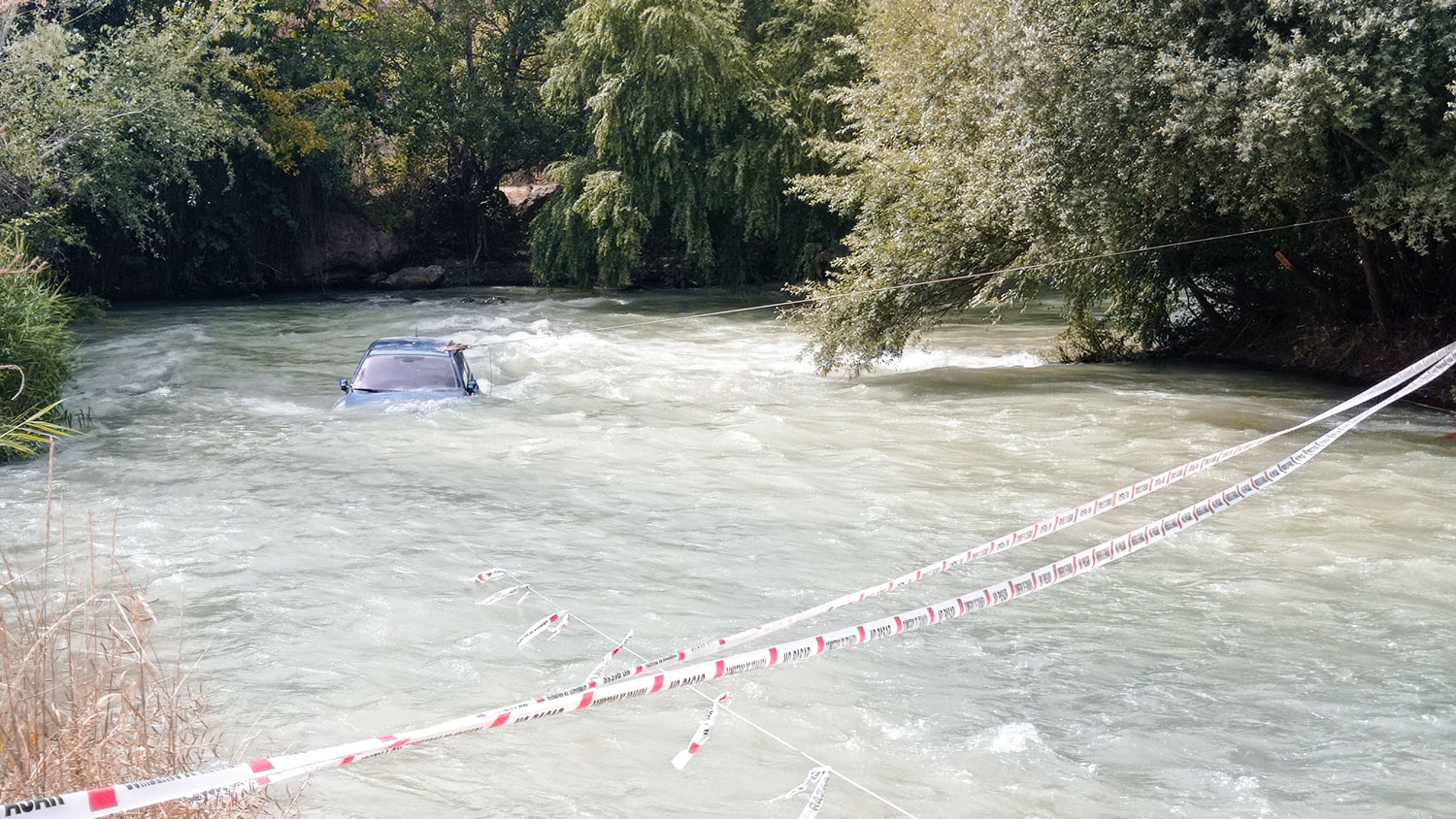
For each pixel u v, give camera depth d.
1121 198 16.67
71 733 4.45
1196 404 16.70
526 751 6.05
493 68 43.88
